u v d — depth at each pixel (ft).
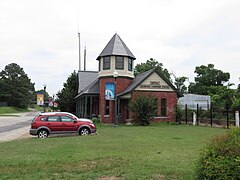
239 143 18.02
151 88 108.58
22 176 24.71
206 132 68.13
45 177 24.31
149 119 101.65
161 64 248.73
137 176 24.47
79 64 225.35
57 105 173.99
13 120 155.94
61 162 30.45
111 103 114.21
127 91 106.93
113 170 26.76
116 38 120.16
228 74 270.46
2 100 383.24
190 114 109.70
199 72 277.44
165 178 23.81
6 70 425.69
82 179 23.67
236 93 132.26
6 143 51.37
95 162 30.53
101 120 113.80
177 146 43.04
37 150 39.96
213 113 99.40
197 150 38.91
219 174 17.15
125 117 113.50
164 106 110.32
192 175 23.38
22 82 397.39
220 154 18.25
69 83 171.94
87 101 137.90
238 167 16.47
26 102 403.34
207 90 251.39
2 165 29.19
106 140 51.13
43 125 65.21
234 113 91.50
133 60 121.70
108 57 116.57
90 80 155.12
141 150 39.06
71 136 63.52
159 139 52.65
